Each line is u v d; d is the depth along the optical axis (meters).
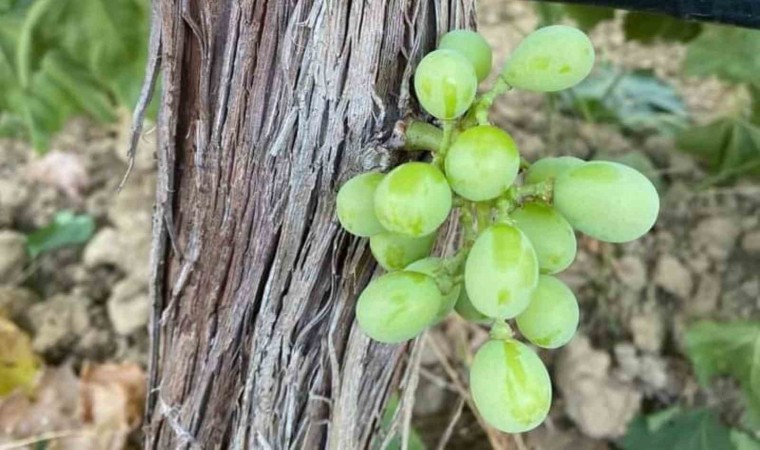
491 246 0.29
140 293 0.78
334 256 0.35
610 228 0.30
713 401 0.72
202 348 0.39
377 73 0.32
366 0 0.32
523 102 0.92
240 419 0.39
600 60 0.93
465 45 0.32
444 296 0.31
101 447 0.68
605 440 0.70
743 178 0.83
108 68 0.79
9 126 0.91
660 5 0.37
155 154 0.41
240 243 0.36
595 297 0.78
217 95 0.35
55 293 0.80
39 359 0.74
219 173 0.35
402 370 0.40
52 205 0.88
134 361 0.76
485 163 0.29
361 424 0.39
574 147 0.89
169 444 0.42
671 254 0.80
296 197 0.34
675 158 0.86
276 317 0.36
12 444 0.66
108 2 0.76
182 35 0.34
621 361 0.75
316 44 0.32
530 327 0.32
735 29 0.73
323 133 0.33
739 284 0.78
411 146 0.32
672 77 0.97
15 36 0.78
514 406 0.30
